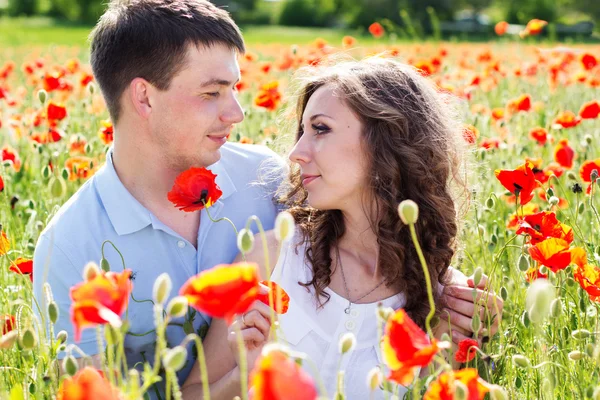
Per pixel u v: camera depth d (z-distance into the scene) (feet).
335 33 115.34
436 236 8.55
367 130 8.32
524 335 8.89
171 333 8.92
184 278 9.09
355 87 8.29
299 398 4.01
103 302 4.84
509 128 17.49
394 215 8.38
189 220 9.25
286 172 9.87
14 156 13.71
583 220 12.37
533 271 8.29
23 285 10.18
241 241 5.87
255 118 18.57
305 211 9.05
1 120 17.93
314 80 8.84
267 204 9.87
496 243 10.09
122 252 8.84
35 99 21.11
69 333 8.48
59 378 7.28
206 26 8.60
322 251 8.55
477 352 7.73
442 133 8.77
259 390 4.03
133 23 8.55
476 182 11.53
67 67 20.99
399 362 4.86
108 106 8.98
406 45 36.29
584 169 10.44
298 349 8.48
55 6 193.36
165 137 8.73
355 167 8.31
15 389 5.82
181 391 8.60
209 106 8.73
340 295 8.55
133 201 8.86
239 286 4.71
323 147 8.30
